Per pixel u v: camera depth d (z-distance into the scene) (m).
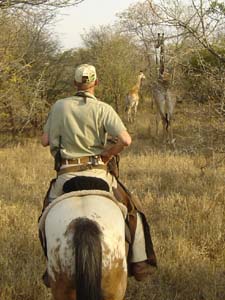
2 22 15.15
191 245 8.80
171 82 11.86
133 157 17.64
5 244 8.70
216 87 10.30
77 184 5.22
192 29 10.17
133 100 28.75
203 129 10.78
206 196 11.39
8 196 12.20
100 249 4.47
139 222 5.68
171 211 10.51
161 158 16.80
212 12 10.14
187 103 11.54
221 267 8.15
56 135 5.66
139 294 7.27
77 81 5.72
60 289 4.71
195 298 7.23
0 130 23.48
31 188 13.11
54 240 4.72
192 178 13.70
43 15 16.73
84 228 4.52
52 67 26.19
